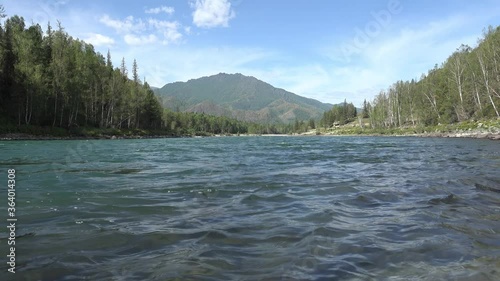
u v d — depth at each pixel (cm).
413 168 1575
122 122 9656
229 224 669
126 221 689
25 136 5425
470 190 1007
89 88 7600
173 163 1822
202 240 575
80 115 7412
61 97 6600
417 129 7544
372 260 491
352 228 645
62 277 429
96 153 2548
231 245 552
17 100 5800
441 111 7419
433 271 454
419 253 517
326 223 677
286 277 435
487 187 1051
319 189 1046
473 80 6350
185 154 2517
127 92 9238
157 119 11262
